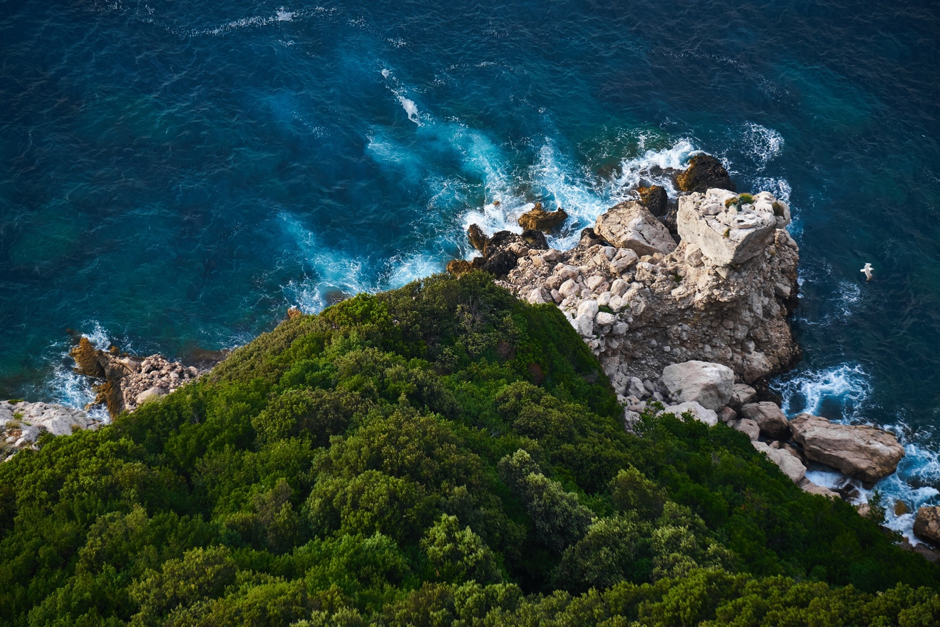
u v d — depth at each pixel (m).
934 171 98.62
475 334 68.50
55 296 85.62
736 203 74.81
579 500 49.50
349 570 39.56
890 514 70.75
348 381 55.94
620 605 38.03
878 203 95.69
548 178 99.12
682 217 79.00
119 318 84.88
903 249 91.44
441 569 40.31
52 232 89.38
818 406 80.00
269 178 96.50
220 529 43.50
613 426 61.47
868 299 87.88
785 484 60.94
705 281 77.62
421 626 36.19
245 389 57.47
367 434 47.75
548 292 83.44
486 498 46.28
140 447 51.66
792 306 87.00
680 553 42.75
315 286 89.06
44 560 42.31
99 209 91.75
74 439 52.16
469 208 96.50
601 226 88.56
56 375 80.81
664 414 68.31
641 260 83.44
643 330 80.69
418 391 57.00
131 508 45.91
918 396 80.00
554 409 58.41
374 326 65.69
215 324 85.62
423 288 74.12
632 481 50.16
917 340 84.31
